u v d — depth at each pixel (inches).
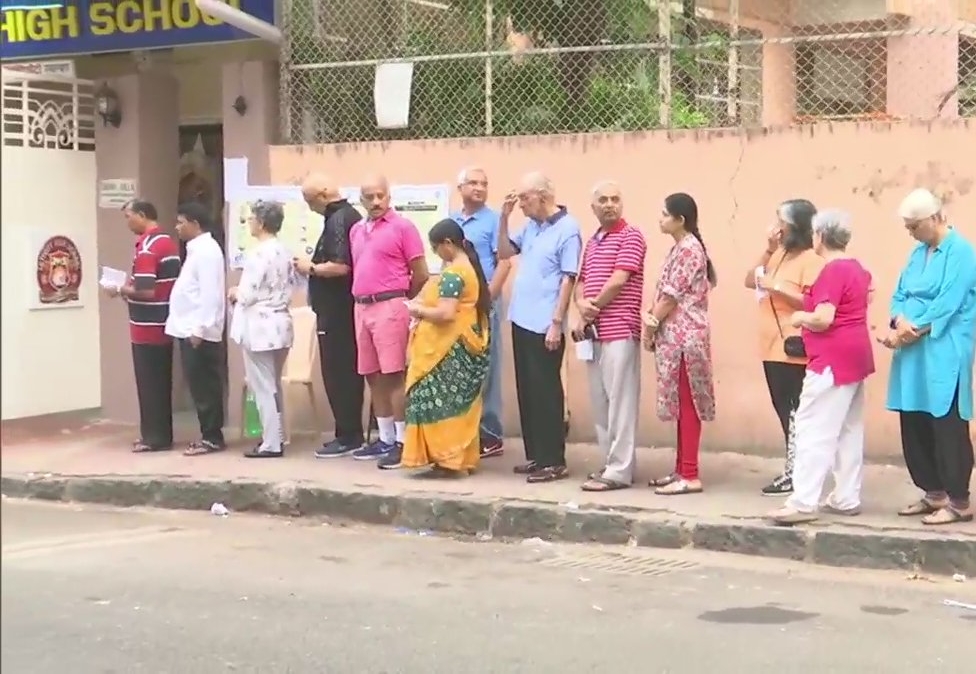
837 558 262.5
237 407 408.2
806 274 285.1
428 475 325.1
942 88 365.7
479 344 318.7
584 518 285.4
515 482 315.6
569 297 311.3
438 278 316.8
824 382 266.2
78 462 355.3
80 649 210.5
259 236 350.3
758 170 335.9
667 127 353.4
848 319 265.7
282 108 398.3
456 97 381.1
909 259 274.4
